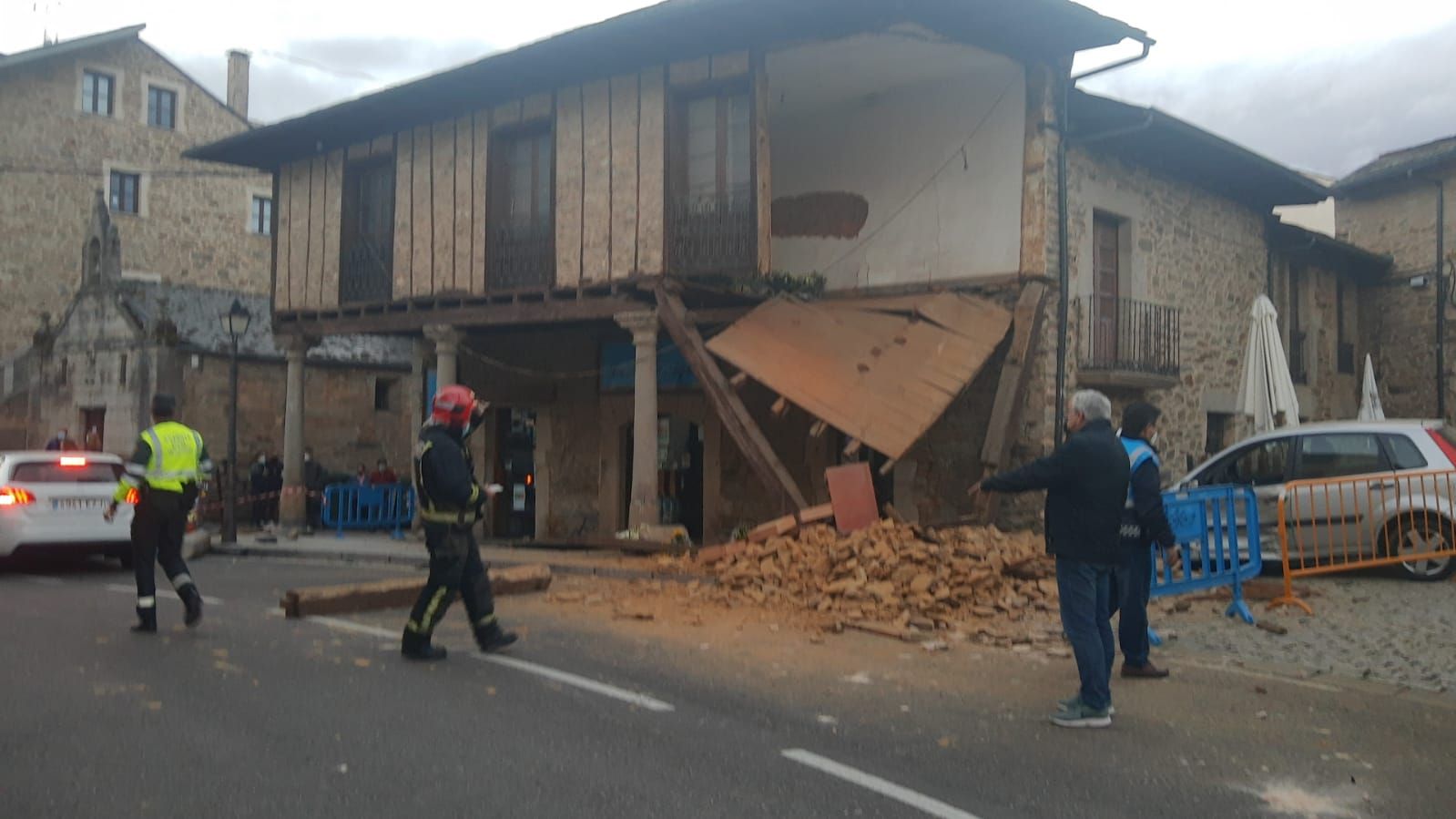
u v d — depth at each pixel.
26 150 29.53
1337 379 20.62
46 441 24.72
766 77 13.06
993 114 13.34
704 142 13.55
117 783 4.49
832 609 8.73
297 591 8.67
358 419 23.89
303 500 17.83
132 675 6.46
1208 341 16.41
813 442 14.44
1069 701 5.70
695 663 7.04
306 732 5.26
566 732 5.35
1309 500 10.43
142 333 21.58
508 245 14.93
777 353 11.77
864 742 5.29
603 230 13.84
